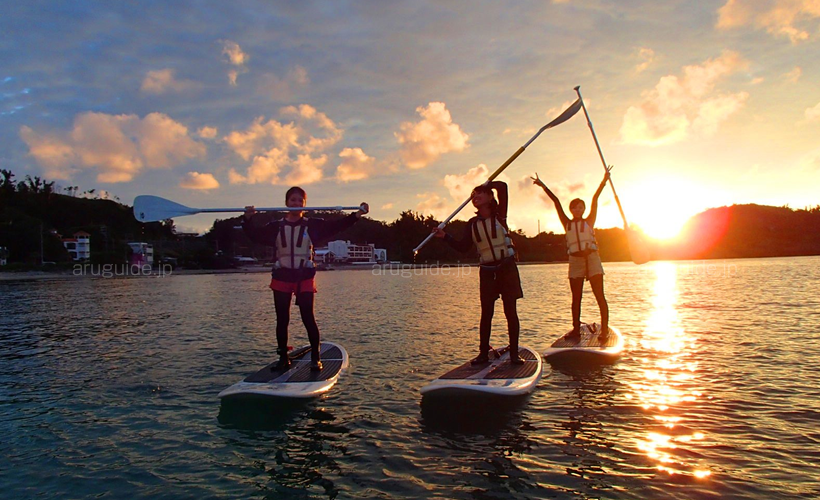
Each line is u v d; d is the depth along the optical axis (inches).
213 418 171.0
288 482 121.4
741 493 109.7
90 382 222.8
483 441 144.1
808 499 106.3
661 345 278.2
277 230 217.2
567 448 136.9
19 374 240.5
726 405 169.6
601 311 274.4
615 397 181.5
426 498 111.6
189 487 119.6
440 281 1262.3
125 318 487.2
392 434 151.9
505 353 239.5
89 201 4377.5
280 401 186.4
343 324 402.9
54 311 577.9
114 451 143.0
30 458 138.6
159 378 228.7
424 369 236.8
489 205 213.3
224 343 320.8
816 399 174.2
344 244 4357.8
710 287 751.1
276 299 214.5
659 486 114.0
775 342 279.1
